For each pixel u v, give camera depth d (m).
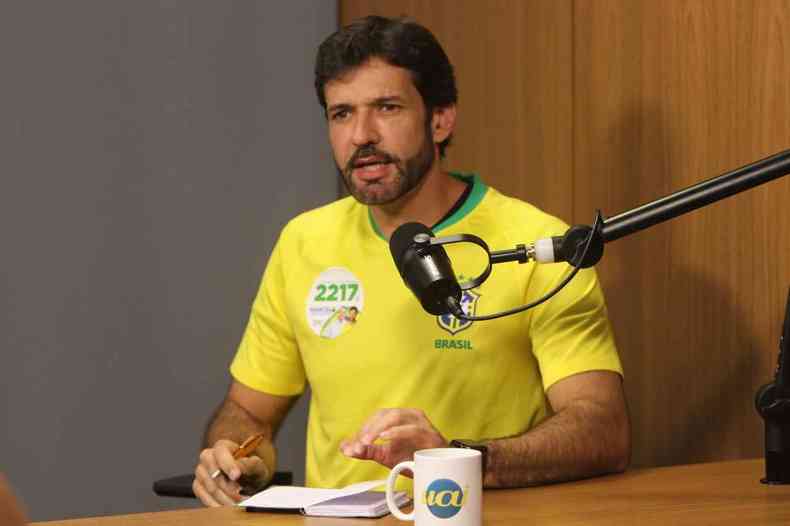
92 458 4.69
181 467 4.84
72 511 4.66
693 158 3.29
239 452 2.78
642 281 3.50
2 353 4.55
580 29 3.72
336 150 2.92
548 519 2.07
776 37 3.02
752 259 3.10
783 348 2.38
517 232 2.93
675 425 3.39
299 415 5.04
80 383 4.67
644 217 1.95
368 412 2.94
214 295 4.90
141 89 4.77
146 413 4.77
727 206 3.18
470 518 1.93
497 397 2.89
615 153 3.58
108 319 4.71
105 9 4.71
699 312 3.29
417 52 2.88
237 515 2.19
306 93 5.07
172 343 4.82
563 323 2.82
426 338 2.90
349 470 2.95
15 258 4.57
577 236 1.97
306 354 3.06
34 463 4.59
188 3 4.86
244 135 4.96
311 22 5.09
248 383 3.23
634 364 3.55
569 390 2.76
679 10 3.33
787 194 3.00
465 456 1.96
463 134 4.38
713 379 3.25
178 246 4.83
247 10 4.96
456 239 2.02
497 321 2.87
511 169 4.09
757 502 2.22
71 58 4.66
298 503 2.20
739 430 3.16
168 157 4.82
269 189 5.00
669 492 2.35
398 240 2.17
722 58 3.19
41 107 4.61
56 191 4.63
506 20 4.09
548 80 3.88
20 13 4.58
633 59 3.50
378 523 2.08
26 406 4.58
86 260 4.68
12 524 1.21
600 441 2.60
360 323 2.97
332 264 3.05
